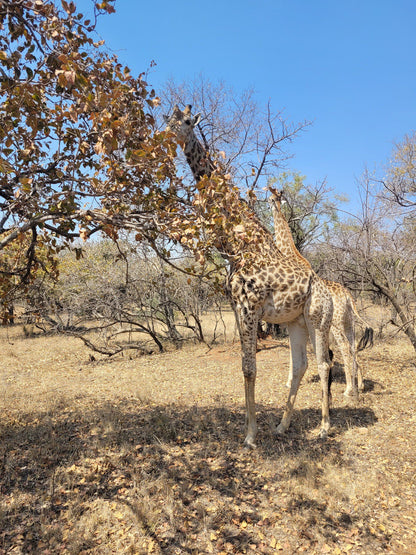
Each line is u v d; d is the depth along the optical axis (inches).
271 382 315.0
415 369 335.3
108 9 114.3
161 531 132.3
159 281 465.7
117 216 138.9
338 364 359.9
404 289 349.4
